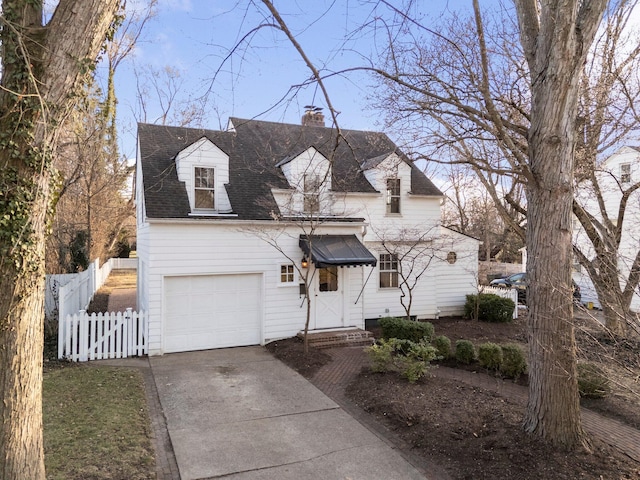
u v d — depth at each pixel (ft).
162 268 38.83
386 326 43.27
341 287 46.57
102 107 47.39
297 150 50.78
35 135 12.69
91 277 66.18
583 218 41.34
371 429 23.66
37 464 13.42
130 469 18.17
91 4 13.32
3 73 12.73
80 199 82.74
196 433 22.75
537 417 20.16
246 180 46.32
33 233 12.97
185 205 40.42
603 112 36.88
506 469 18.26
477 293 60.39
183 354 39.42
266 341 42.96
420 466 19.63
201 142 43.39
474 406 25.20
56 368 33.35
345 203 50.57
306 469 19.19
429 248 52.75
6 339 12.73
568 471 17.63
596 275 37.68
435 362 37.42
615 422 24.75
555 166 20.20
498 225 127.03
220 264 41.01
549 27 20.18
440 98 24.35
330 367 35.24
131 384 29.89
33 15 13.20
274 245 40.40
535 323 20.52
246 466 19.33
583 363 27.78
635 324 18.60
